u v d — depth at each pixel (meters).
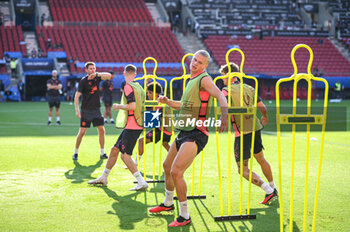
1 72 29.23
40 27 34.34
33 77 30.27
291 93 32.72
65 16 37.19
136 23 36.66
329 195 4.66
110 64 30.98
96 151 7.74
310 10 42.75
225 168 6.18
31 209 4.02
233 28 38.81
